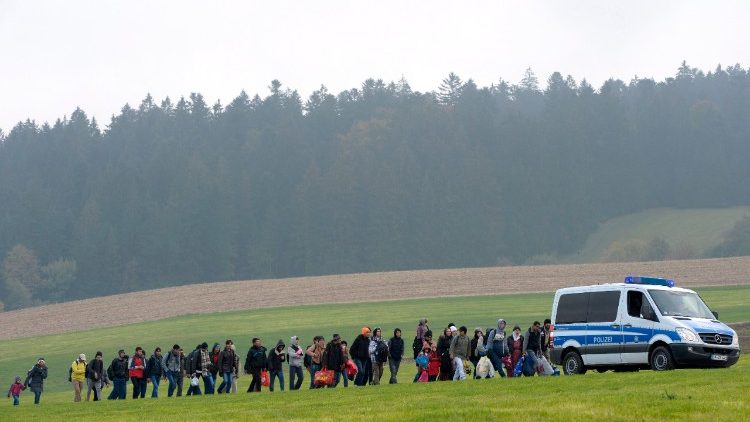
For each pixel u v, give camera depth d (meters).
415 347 52.38
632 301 44.25
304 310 134.00
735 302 115.25
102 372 56.00
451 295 140.88
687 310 43.69
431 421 25.64
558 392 34.06
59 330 139.25
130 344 116.62
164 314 143.00
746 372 37.75
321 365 50.34
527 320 110.50
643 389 32.50
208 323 127.81
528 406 28.27
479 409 27.61
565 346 46.34
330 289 157.88
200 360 52.38
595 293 45.84
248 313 135.00
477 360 48.62
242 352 103.44
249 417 30.45
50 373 100.19
